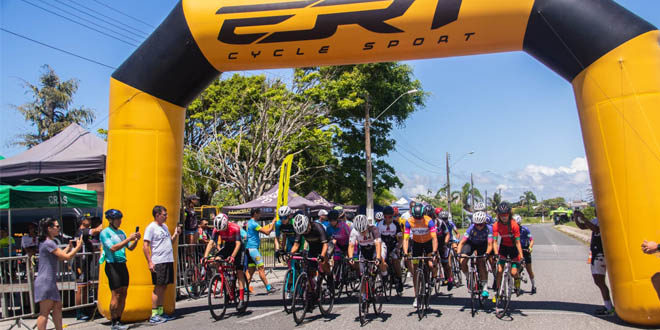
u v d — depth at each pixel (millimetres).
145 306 7309
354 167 29438
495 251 7059
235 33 7445
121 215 6785
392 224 9023
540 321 6605
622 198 6348
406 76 28062
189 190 24719
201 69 7820
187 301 9594
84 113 28859
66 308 7293
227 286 7406
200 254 10680
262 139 25719
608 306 7059
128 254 7324
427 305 7367
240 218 20094
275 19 7332
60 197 11289
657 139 6227
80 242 6176
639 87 6348
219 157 26109
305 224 6781
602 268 7082
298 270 7297
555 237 36844
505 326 6324
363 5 7188
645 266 6137
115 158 7621
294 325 6645
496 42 7234
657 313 6055
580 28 6617
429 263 7465
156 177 7613
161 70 7625
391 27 7176
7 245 11969
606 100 6500
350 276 8969
